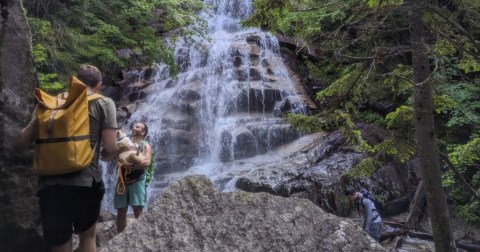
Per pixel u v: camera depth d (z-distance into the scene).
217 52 18.52
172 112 16.48
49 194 3.59
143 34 14.45
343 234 3.91
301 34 10.67
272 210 4.03
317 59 18.19
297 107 16.70
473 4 7.08
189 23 16.14
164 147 15.20
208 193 4.14
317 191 12.52
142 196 6.18
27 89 4.33
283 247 3.84
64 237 3.64
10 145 4.11
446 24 7.05
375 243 3.88
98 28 13.30
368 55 7.40
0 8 4.21
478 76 13.96
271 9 7.56
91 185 3.66
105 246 3.84
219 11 21.61
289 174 12.80
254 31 20.31
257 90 16.88
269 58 18.55
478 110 14.55
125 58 16.30
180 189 4.15
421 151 6.90
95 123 3.74
